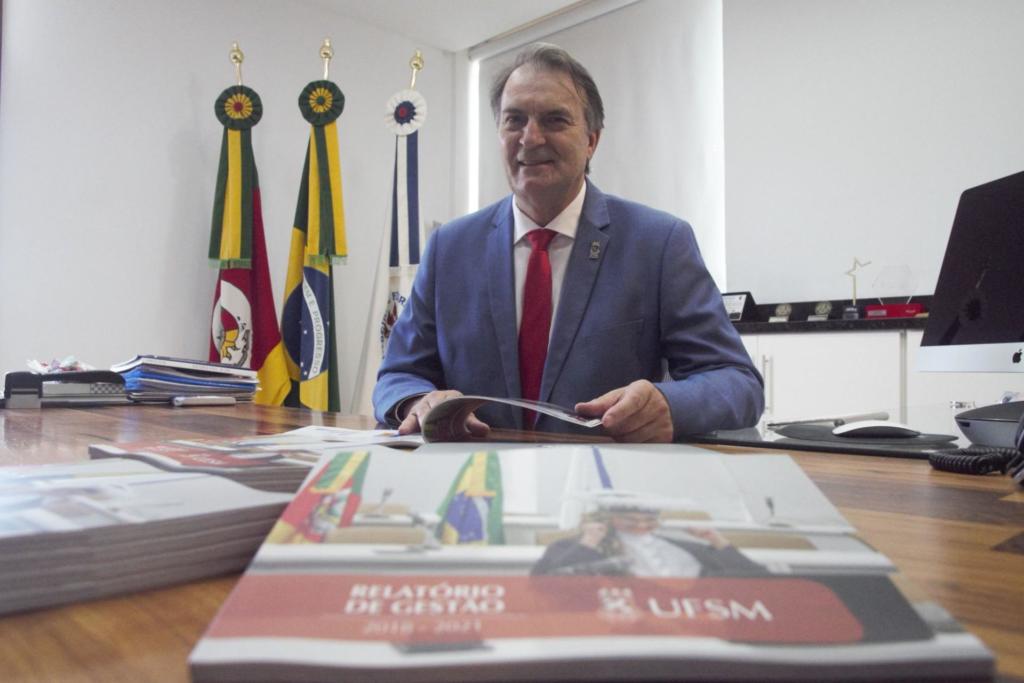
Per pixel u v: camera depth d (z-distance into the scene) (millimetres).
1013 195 887
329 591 207
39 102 2779
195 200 3174
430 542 244
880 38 2801
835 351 2402
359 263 3797
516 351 1247
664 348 1275
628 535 253
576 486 308
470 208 4297
